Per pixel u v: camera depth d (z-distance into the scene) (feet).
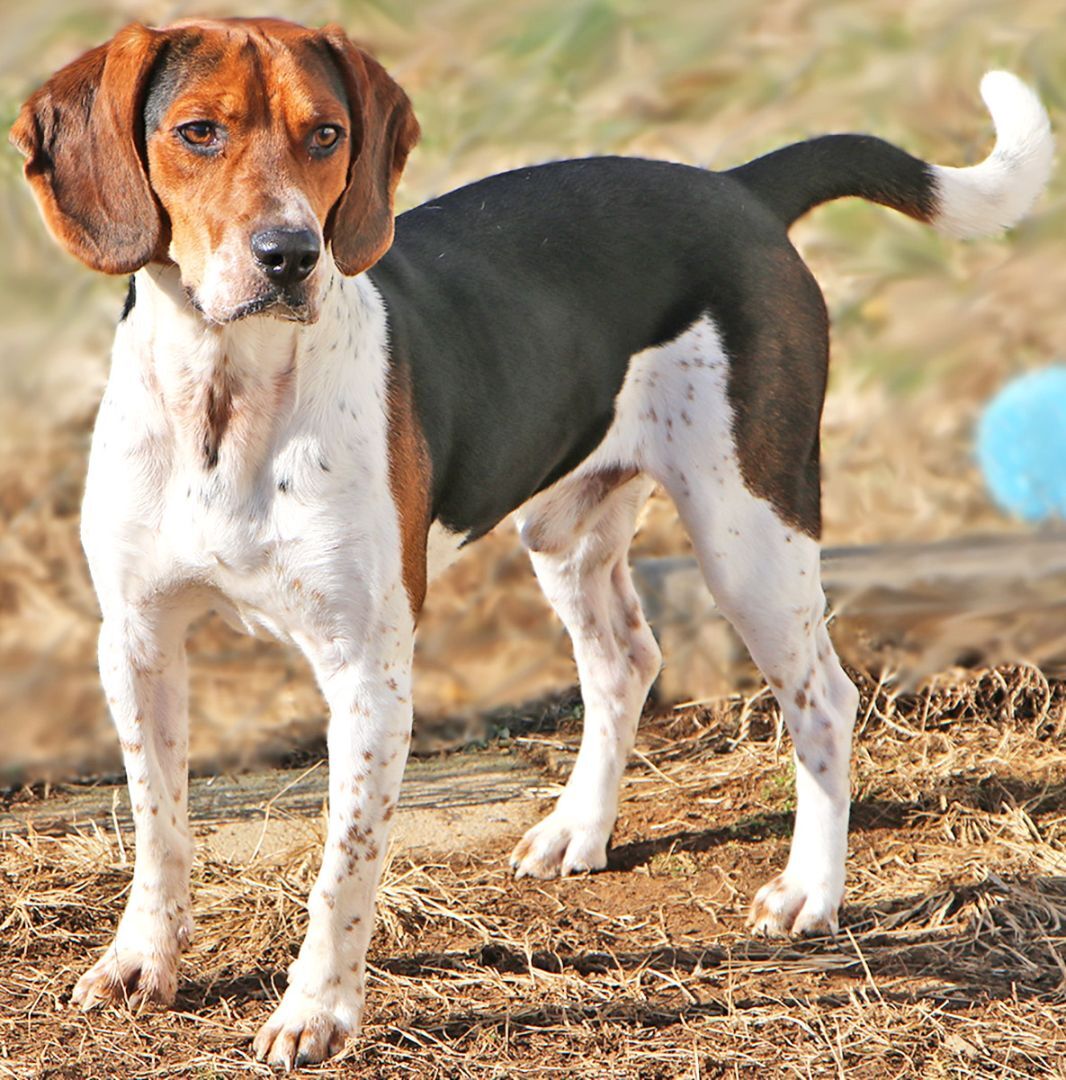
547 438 24.29
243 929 24.48
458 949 24.25
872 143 26.50
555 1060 21.31
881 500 37.65
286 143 19.45
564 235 24.56
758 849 27.45
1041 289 42.34
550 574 27.30
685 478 25.07
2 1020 22.06
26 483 34.27
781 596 25.11
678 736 31.40
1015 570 31.53
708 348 24.75
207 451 20.53
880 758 29.86
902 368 40.60
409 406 21.86
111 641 21.80
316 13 44.21
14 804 28.76
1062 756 29.76
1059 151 44.27
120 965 22.47
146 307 20.45
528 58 46.19
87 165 19.79
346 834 21.18
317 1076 20.84
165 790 22.30
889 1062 21.24
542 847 26.76
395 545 21.29
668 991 23.03
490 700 32.42
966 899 25.30
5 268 38.63
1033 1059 21.20
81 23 41.78
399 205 41.65
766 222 25.49
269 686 31.68
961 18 47.62
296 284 19.08
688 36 47.42
